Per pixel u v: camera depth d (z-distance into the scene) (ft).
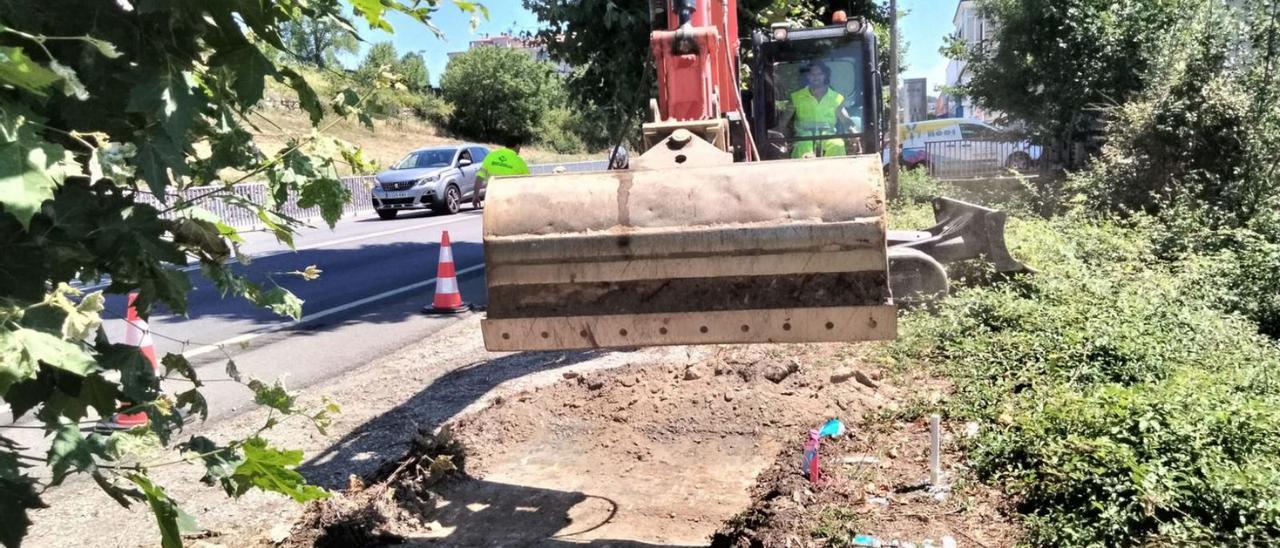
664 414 18.47
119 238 6.15
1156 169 36.68
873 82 34.47
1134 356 18.63
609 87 39.81
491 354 24.94
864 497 14.05
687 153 13.29
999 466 14.69
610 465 16.75
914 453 15.81
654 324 12.13
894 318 11.59
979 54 64.64
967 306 22.71
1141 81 53.88
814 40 34.47
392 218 71.72
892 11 53.31
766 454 16.81
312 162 7.31
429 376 23.02
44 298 5.67
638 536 13.92
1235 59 36.50
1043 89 59.67
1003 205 46.57
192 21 6.35
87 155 5.89
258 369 24.66
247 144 6.98
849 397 18.61
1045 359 19.16
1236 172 33.99
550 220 12.14
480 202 79.87
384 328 29.94
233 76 6.64
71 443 5.90
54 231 5.82
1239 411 14.55
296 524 14.40
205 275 7.29
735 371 19.94
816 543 12.69
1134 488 12.46
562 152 203.00
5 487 5.77
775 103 35.04
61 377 6.23
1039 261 27.96
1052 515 12.73
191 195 7.36
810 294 11.84
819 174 11.88
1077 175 42.01
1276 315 24.57
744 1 38.55
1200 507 12.41
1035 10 57.77
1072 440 13.79
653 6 20.33
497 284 12.30
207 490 15.65
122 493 6.48
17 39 5.57
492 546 13.78
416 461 16.38
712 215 11.83
